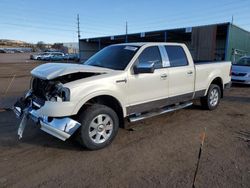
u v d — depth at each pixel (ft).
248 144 14.28
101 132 13.48
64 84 12.44
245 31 81.00
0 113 20.66
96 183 10.19
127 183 10.19
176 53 18.10
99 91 13.09
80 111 13.24
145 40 112.27
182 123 18.20
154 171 11.16
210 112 21.35
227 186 9.96
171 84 17.30
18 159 12.30
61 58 161.58
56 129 12.12
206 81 20.59
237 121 18.81
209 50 70.74
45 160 12.21
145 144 14.23
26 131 16.17
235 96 29.32
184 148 13.67
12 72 63.36
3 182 10.23
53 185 10.04
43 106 12.48
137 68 14.57
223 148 13.67
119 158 12.45
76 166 11.61
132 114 15.31
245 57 42.27
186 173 10.98
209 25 69.72
